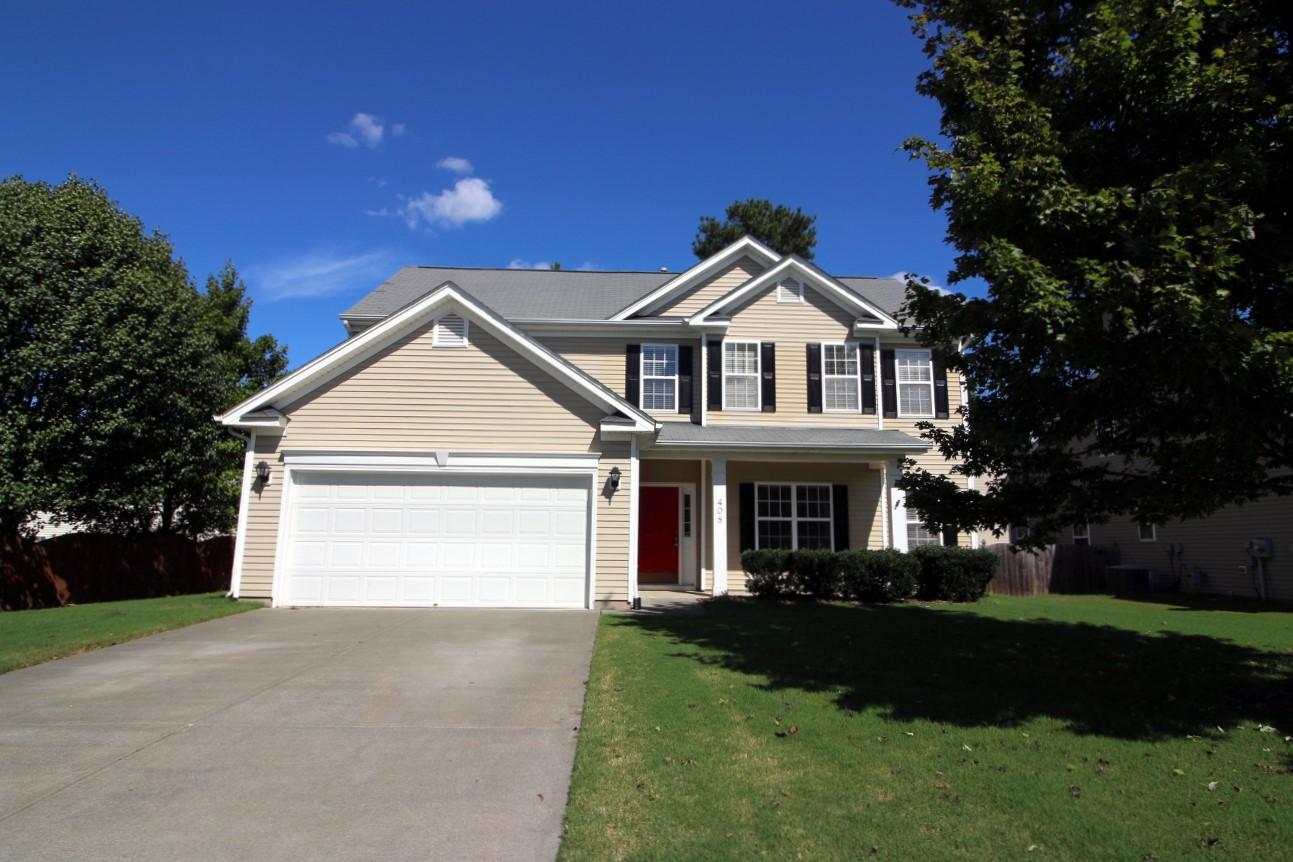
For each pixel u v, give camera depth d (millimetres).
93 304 14633
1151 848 3881
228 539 19969
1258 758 5270
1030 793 4582
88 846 3885
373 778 4848
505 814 4324
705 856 3760
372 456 12477
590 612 11852
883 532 16281
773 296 17312
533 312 17672
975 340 7094
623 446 12711
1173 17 6105
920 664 8195
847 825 4125
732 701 6605
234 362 23516
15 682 7184
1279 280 5820
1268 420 5492
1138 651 9086
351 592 12211
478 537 12445
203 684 7125
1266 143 6023
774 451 14719
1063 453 7441
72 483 14242
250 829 4102
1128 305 5500
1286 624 11734
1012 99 6715
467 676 7492
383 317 16875
